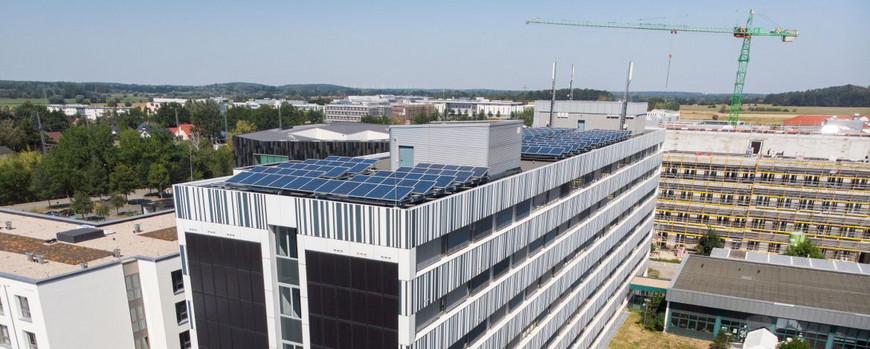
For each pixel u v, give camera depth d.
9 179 102.19
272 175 29.55
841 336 54.28
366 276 23.91
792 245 82.88
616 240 54.50
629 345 59.38
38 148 155.88
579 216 43.72
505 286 32.44
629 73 64.94
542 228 35.59
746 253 77.12
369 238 23.30
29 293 33.50
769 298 59.03
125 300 38.66
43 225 49.75
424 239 23.50
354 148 85.31
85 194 95.31
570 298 44.03
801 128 106.31
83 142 109.31
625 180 52.97
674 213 97.62
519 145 38.34
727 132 100.25
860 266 69.62
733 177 92.88
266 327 27.56
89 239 45.19
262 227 25.89
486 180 30.81
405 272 22.88
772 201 90.81
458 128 33.91
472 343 30.84
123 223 51.09
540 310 38.19
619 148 48.91
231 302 28.34
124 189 106.75
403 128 35.97
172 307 40.09
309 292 25.66
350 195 25.16
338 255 24.31
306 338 26.66
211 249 27.95
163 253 41.59
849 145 92.12
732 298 58.09
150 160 113.62
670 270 87.44
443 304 27.25
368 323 24.62
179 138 192.12
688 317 61.38
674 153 98.75
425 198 26.02
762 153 98.50
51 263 38.56
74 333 35.28
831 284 63.59
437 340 26.19
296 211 24.72
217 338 29.62
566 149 42.72
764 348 52.41
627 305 69.00
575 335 46.47
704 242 90.50
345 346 25.61
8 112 193.88
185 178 119.06
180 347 41.19
